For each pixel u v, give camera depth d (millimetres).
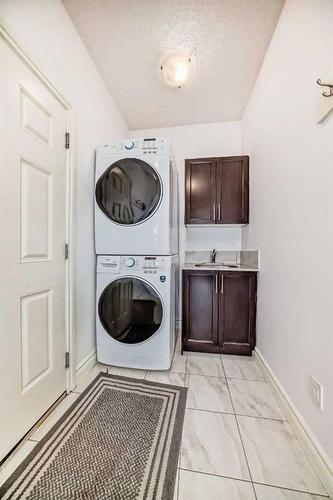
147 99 2365
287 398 1341
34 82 1207
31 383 1206
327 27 993
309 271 1135
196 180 2428
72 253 1547
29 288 1189
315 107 1089
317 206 1070
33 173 1212
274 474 994
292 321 1313
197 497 900
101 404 1425
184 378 1717
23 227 1149
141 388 1592
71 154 1533
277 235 1562
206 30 1607
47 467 1016
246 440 1167
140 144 1762
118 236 1803
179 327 2537
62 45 1442
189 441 1158
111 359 1835
